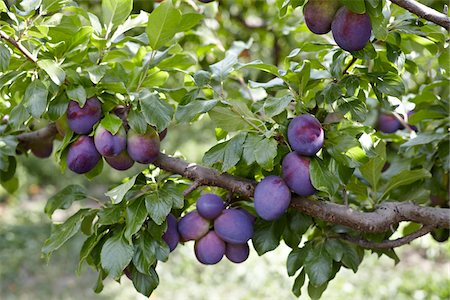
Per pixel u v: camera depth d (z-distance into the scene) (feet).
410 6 5.71
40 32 6.59
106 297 23.15
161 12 6.31
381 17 5.69
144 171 7.15
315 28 5.98
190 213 6.58
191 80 7.80
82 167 6.40
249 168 6.65
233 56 7.24
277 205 5.93
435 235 8.52
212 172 6.46
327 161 6.23
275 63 12.50
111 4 7.13
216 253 6.48
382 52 7.05
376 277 23.84
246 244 6.68
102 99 6.41
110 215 6.21
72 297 23.15
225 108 6.47
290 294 22.56
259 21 13.79
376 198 7.59
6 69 5.94
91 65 6.97
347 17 5.70
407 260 26.05
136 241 6.18
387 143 10.01
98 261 6.50
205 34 10.23
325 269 6.85
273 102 5.96
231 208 6.75
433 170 8.54
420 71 10.07
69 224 6.59
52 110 6.25
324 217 6.42
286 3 5.88
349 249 7.10
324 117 6.52
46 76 6.19
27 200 38.22
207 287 23.84
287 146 6.25
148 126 6.35
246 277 23.99
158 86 7.46
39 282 24.75
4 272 25.31
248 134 6.18
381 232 6.82
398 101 8.77
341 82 6.57
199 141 36.70
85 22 7.47
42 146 8.90
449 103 8.45
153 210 5.98
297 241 6.93
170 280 24.41
